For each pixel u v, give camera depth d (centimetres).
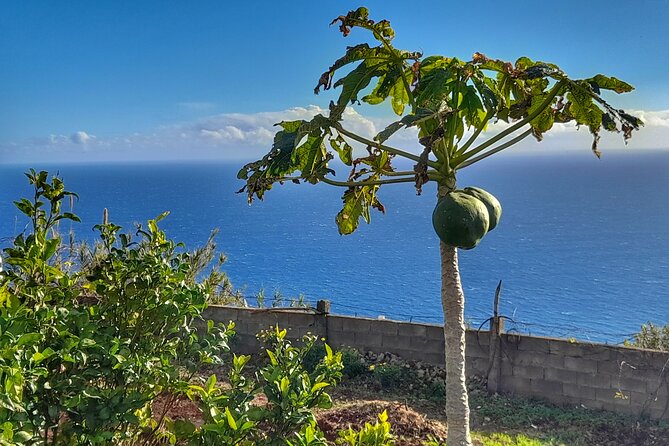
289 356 387
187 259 433
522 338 847
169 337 425
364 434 372
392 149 354
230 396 348
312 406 353
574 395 816
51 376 305
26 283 328
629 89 353
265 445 326
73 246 827
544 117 398
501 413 786
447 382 358
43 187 335
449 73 328
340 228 482
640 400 775
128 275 368
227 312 1022
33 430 279
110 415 304
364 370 920
